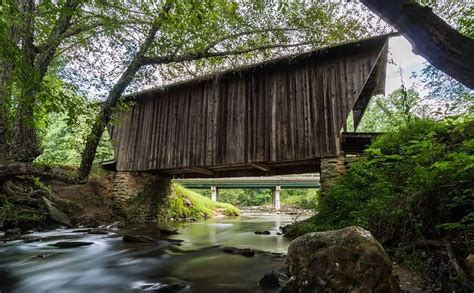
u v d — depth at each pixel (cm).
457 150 373
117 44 632
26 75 379
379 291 233
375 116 2334
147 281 357
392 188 453
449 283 247
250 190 4528
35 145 607
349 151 970
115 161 1267
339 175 819
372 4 151
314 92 909
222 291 311
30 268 425
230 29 851
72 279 371
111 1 575
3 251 538
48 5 371
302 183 2611
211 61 961
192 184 2703
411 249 345
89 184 1228
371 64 837
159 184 1386
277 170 1169
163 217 1337
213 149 1044
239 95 1034
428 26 136
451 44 131
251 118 995
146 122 1219
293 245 302
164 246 614
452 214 326
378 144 599
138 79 737
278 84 973
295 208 3048
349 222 573
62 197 1083
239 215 2022
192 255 516
